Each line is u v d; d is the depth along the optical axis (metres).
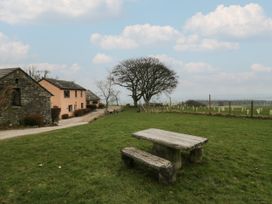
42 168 7.40
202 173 6.69
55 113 31.84
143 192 5.71
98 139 10.93
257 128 14.54
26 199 5.59
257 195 5.63
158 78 68.50
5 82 24.91
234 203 5.31
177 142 6.68
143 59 69.31
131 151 7.15
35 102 28.47
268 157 8.15
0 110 21.05
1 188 6.14
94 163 7.64
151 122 19.19
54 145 10.01
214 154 8.30
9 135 16.69
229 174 6.69
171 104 39.12
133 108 62.81
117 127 15.48
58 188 6.02
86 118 44.25
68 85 54.81
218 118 22.17
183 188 5.90
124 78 69.06
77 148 9.42
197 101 40.72
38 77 68.81
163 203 5.30
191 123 17.67
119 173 6.77
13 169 7.39
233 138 11.18
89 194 5.71
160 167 5.91
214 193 5.71
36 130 21.09
